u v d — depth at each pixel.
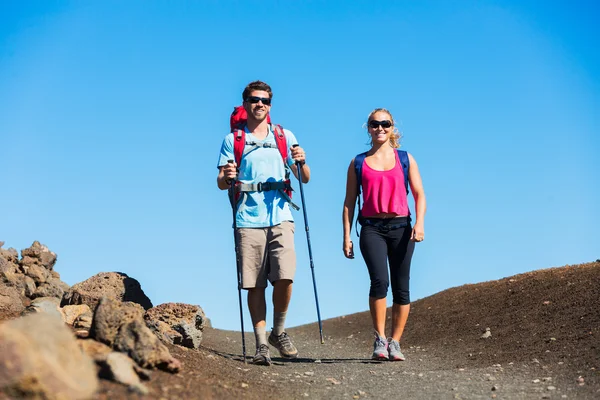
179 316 7.04
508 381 6.15
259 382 5.94
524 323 8.55
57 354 3.87
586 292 8.75
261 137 7.28
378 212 7.66
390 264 7.90
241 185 7.13
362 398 5.64
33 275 8.20
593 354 6.70
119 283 7.88
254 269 7.12
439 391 5.83
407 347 9.20
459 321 9.70
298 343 10.67
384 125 7.80
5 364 3.59
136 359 4.99
